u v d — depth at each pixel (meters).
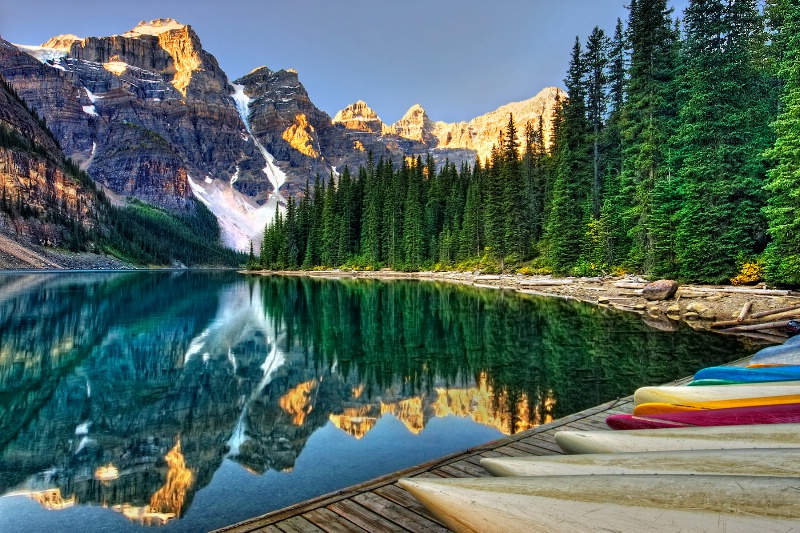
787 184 19.00
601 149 40.41
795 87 19.61
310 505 4.44
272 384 11.20
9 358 14.51
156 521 5.20
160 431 8.18
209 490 5.91
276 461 6.79
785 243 19.41
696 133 24.45
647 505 2.57
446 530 3.97
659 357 12.58
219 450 7.24
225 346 16.17
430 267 71.88
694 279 24.08
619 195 33.12
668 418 4.91
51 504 5.63
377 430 7.97
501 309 23.91
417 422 8.29
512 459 3.80
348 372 12.09
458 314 22.45
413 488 3.15
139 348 15.96
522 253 49.09
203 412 9.22
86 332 19.53
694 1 25.55
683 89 27.97
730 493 2.49
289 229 97.25
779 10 24.33
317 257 91.31
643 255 28.98
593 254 35.19
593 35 40.84
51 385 11.34
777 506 2.33
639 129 31.08
